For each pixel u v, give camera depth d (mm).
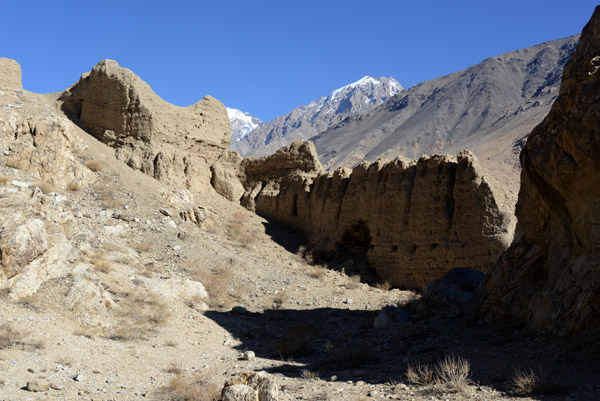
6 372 8461
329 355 11508
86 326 11883
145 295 15023
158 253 20391
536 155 11148
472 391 7699
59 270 13227
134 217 22562
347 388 8609
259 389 7730
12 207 15375
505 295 12383
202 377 9648
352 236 25094
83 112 30406
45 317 11414
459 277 15789
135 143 28891
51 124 24359
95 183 24828
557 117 11031
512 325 11453
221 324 15062
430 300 15039
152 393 8570
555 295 10531
